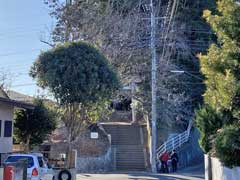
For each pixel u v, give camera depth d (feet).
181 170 146.30
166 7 173.47
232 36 43.14
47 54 104.58
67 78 102.68
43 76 104.01
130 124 179.52
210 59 44.21
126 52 162.50
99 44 161.68
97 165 141.28
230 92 41.60
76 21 168.25
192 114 175.01
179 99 168.96
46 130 113.29
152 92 142.92
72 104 105.91
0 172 50.85
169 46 170.40
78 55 103.65
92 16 167.43
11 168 49.62
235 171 64.64
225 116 45.21
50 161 108.17
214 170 80.53
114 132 171.12
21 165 53.47
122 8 175.73
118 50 161.48
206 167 86.79
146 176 116.47
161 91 164.55
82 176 115.55
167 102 166.71
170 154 144.97
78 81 102.83
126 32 165.68
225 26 43.34
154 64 143.13
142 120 184.65
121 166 150.20
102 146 147.64
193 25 177.17
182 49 173.17
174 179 107.34
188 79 174.19
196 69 175.22
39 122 111.86
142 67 163.84
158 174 125.49
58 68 102.94
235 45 43.19
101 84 104.99
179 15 175.52
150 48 159.94
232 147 44.55
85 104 104.78
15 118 111.65
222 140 45.42
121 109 202.28
